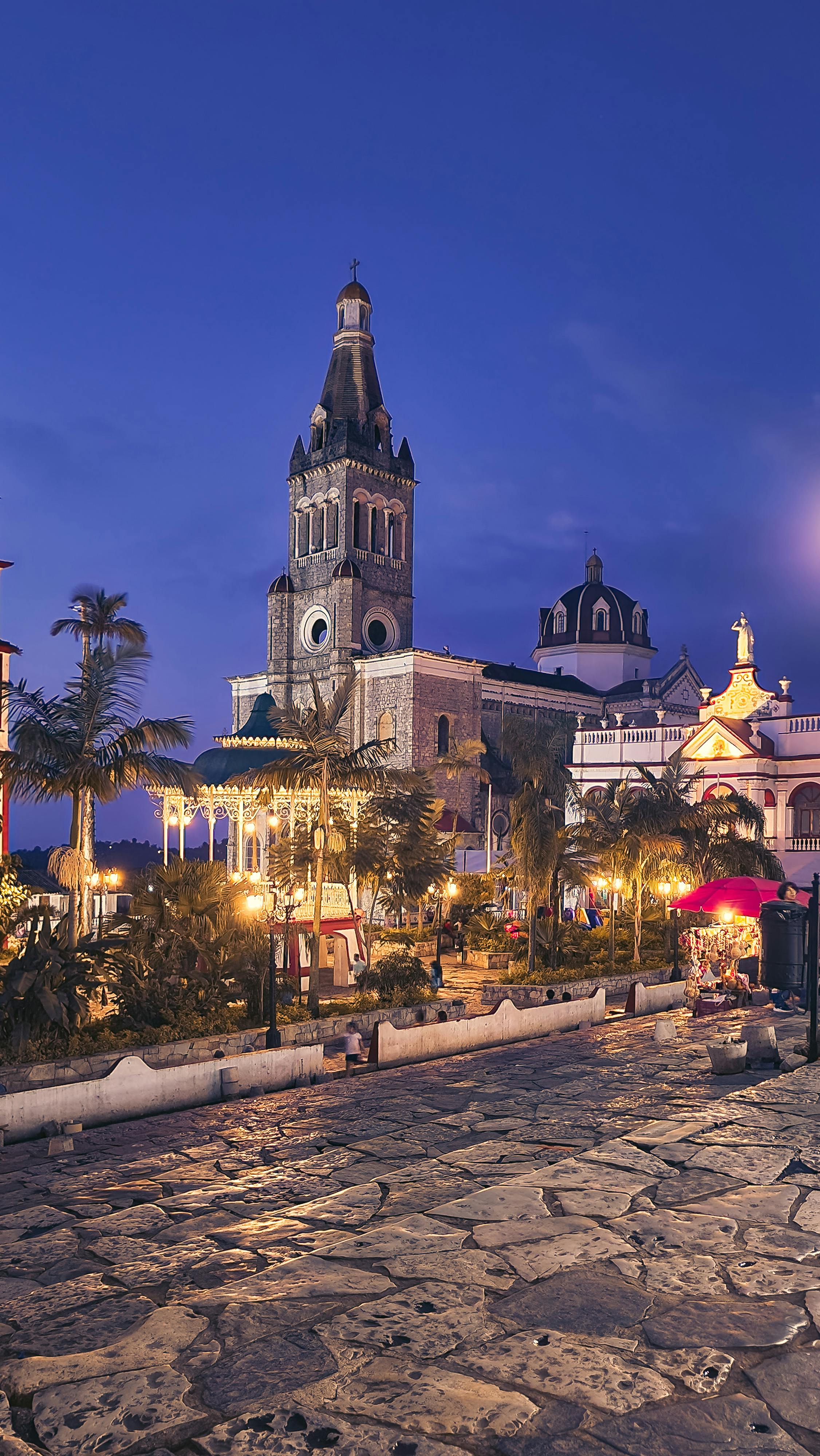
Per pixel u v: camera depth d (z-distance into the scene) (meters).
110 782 24.80
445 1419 3.69
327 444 85.69
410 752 75.19
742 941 30.91
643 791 39.03
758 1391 3.88
